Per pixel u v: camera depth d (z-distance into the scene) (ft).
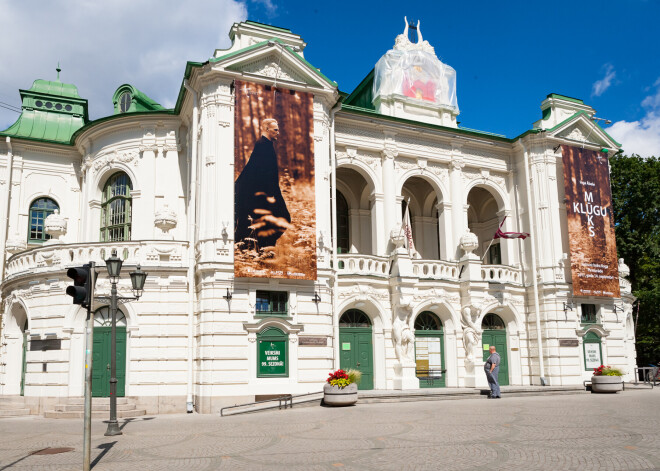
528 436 41.86
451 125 99.45
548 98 99.55
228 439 44.16
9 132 98.07
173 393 69.51
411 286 81.87
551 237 92.79
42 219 95.61
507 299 90.43
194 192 75.72
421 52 102.06
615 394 78.89
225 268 68.90
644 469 31.07
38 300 73.20
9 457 39.14
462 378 85.35
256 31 78.84
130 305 70.64
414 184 103.45
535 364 90.53
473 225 109.19
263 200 71.51
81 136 92.84
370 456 35.86
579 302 92.38
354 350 81.15
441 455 35.65
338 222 97.45
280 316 70.59
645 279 125.29
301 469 32.83
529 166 96.53
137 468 34.42
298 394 69.31
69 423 59.11
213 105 73.41
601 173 98.22
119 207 88.53
